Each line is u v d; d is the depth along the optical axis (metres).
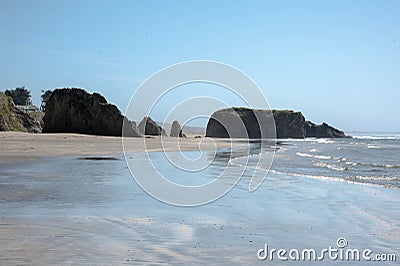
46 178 13.98
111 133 52.47
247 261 5.71
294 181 15.36
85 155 24.53
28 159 20.75
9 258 5.45
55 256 5.57
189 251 6.04
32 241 6.30
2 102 57.75
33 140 34.44
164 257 5.70
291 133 110.19
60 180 13.59
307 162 24.94
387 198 11.72
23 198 10.13
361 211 9.71
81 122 53.91
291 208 9.98
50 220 7.80
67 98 54.84
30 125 66.38
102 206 9.40
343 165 23.20
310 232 7.55
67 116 54.56
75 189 11.77
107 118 52.75
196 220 8.28
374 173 18.92
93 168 17.56
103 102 54.44
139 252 5.88
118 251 5.89
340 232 7.59
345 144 66.19
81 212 8.63
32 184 12.52
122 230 7.17
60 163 19.33
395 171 20.03
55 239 6.43
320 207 10.19
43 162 19.56
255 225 8.03
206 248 6.23
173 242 6.49
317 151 40.34
